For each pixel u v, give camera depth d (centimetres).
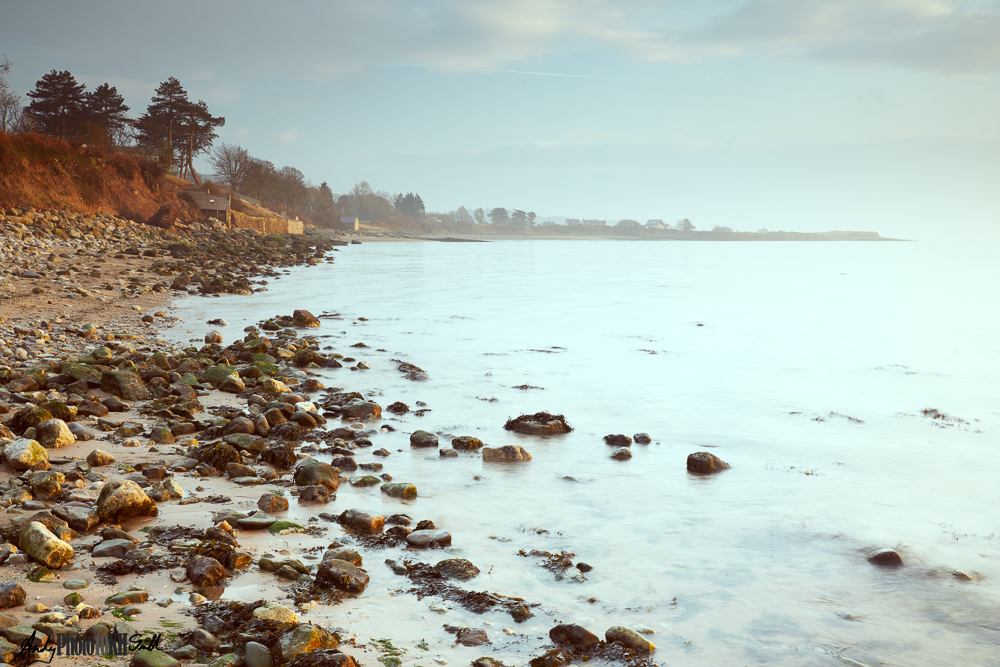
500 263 7438
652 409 1409
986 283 5362
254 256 5984
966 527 820
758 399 1512
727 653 548
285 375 1599
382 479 957
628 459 1077
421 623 577
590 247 15588
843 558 734
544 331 2469
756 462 1075
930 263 9106
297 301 3216
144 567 643
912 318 3067
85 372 1393
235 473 945
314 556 701
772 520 838
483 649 539
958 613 620
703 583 670
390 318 2733
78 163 7638
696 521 830
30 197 6731
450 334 2352
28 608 544
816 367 1900
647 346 2195
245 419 1127
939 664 542
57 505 780
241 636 518
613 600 632
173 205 8625
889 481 991
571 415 1352
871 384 1684
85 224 6081
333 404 1334
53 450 997
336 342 2136
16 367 1501
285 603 598
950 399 1535
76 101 11875
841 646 564
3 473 875
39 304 2473
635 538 776
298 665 482
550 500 893
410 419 1293
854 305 3625
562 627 559
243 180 15450
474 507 862
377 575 664
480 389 1553
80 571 631
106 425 1130
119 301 2783
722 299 3847
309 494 862
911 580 684
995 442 1201
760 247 18225
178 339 2042
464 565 678
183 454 1022
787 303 3678
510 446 1067
